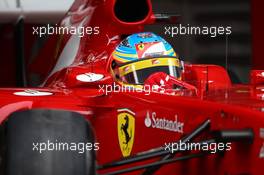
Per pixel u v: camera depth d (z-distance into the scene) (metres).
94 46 14.09
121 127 11.06
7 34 20.94
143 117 10.56
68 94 12.47
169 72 12.16
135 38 12.56
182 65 12.66
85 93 12.50
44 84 16.03
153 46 12.34
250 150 8.68
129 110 10.88
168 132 10.07
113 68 12.53
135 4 13.59
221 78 13.51
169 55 12.30
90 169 9.64
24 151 9.62
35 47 19.45
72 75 13.22
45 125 9.85
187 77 13.72
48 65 16.78
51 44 16.72
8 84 21.56
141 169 10.16
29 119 9.91
